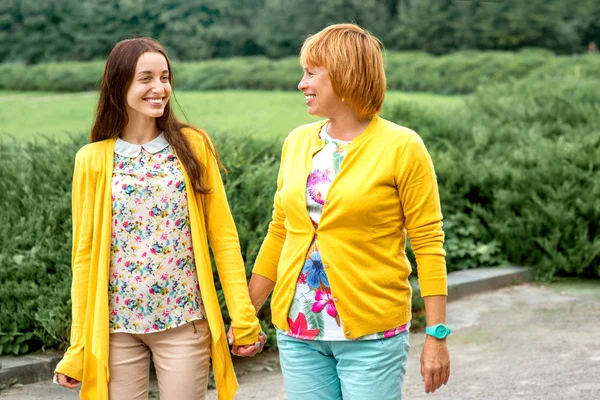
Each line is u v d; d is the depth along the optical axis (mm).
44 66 31594
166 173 3760
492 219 9438
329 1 39719
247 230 6930
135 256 3729
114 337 3754
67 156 7598
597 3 39344
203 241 3811
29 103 23422
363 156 3518
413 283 7805
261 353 6727
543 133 11438
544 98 12914
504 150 10594
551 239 8945
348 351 3543
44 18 40000
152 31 40969
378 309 3514
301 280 3586
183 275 3781
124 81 3711
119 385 3770
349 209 3471
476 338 7121
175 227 3762
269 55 40812
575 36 38656
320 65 3525
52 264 6703
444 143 10945
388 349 3535
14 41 40062
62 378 3797
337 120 3602
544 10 38562
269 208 7172
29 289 6352
